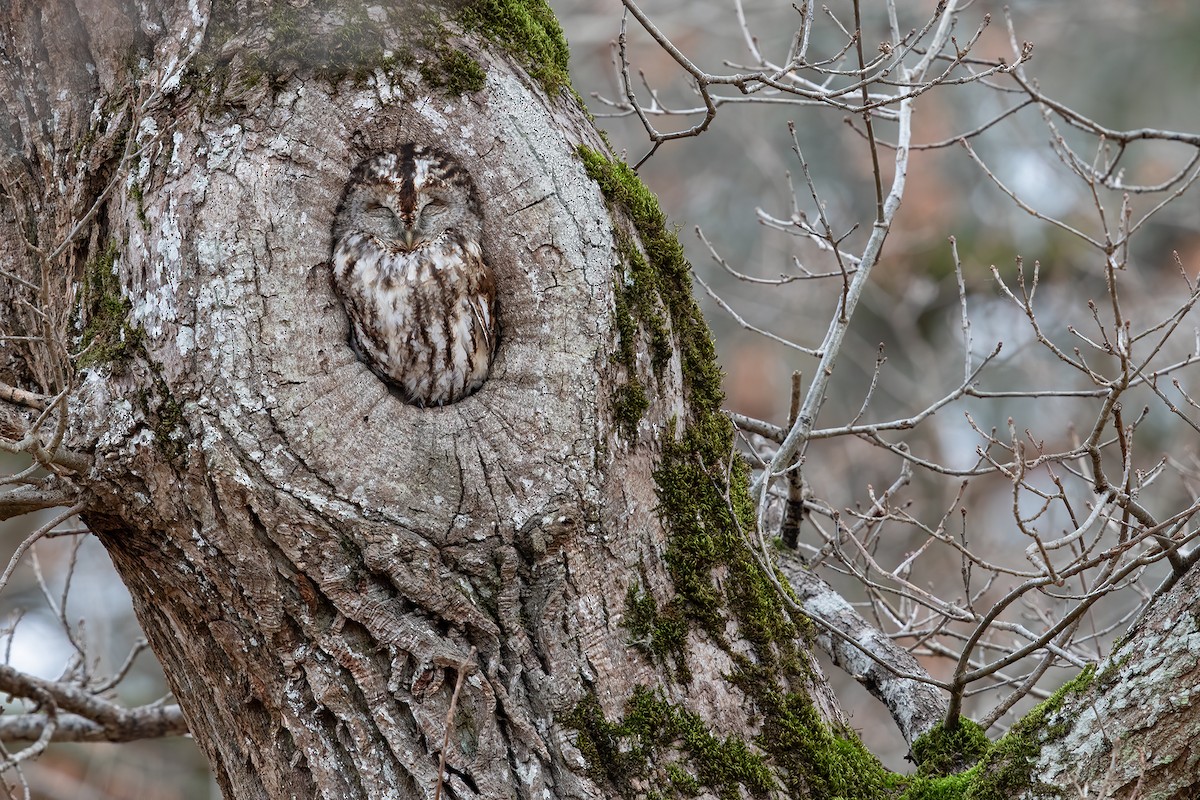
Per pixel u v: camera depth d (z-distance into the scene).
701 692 8.57
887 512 10.69
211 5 8.58
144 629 9.27
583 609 8.35
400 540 8.01
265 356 8.01
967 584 10.63
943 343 24.23
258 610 8.12
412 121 8.55
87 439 7.97
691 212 25.39
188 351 7.95
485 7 8.89
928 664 17.77
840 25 10.94
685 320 9.16
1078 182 22.41
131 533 8.30
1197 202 23.58
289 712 8.31
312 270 8.29
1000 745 8.48
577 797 8.17
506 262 8.50
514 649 8.24
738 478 9.45
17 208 9.34
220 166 8.20
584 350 8.37
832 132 24.94
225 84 8.36
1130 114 24.84
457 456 8.16
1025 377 22.83
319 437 8.02
